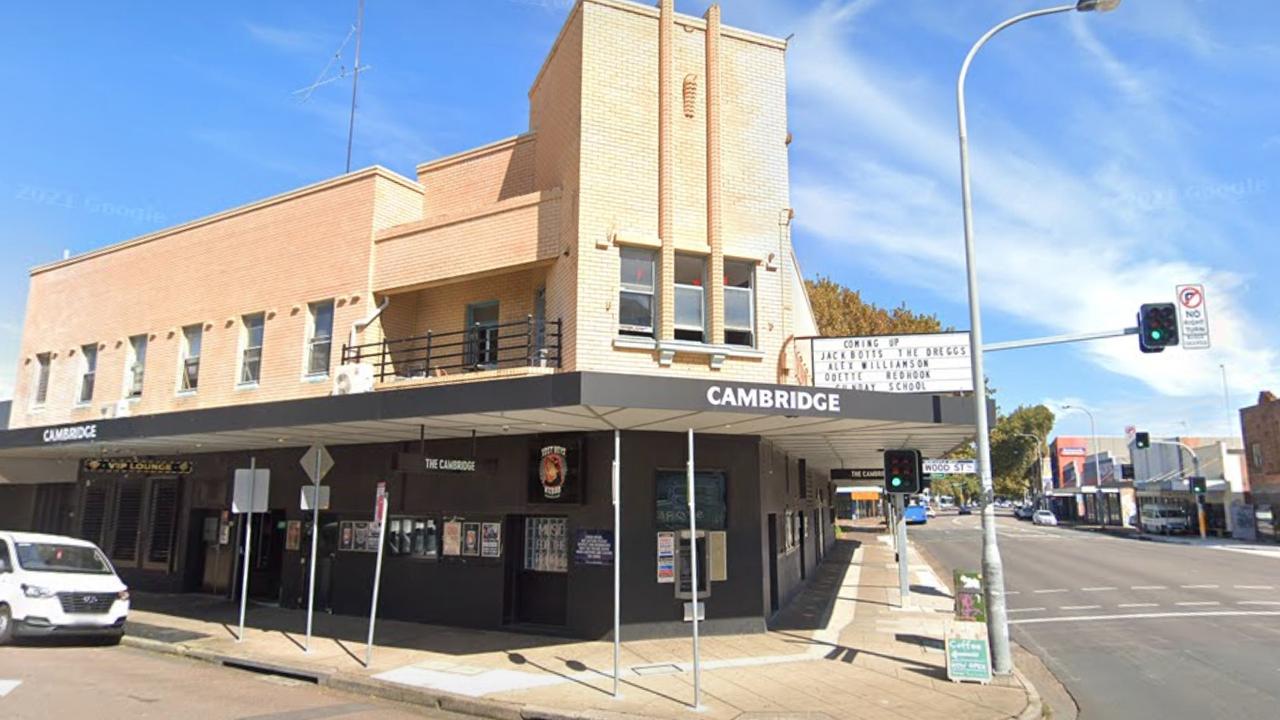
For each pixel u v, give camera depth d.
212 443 16.86
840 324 41.72
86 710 8.79
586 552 13.40
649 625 13.05
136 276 21.19
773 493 16.45
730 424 12.91
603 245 13.48
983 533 11.04
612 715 8.77
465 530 14.77
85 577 13.71
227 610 17.03
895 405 12.53
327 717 8.89
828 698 9.52
